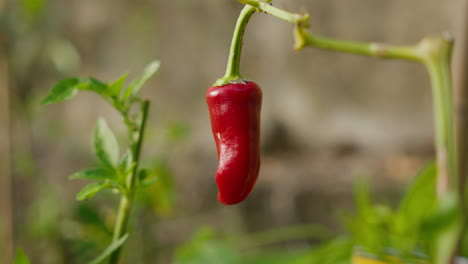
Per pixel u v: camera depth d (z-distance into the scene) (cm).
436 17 120
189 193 106
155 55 128
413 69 124
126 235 36
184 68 127
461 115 42
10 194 71
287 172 110
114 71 129
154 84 128
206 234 63
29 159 75
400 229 41
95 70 131
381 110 126
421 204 41
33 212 77
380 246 42
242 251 101
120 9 128
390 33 124
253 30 128
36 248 76
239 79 39
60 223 71
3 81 71
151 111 125
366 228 42
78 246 61
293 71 128
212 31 126
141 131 38
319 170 111
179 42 127
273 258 77
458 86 42
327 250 48
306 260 52
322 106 128
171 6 127
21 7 71
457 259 40
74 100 130
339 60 127
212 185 107
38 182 80
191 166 110
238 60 39
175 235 100
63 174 108
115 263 38
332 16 126
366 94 127
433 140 122
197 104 127
